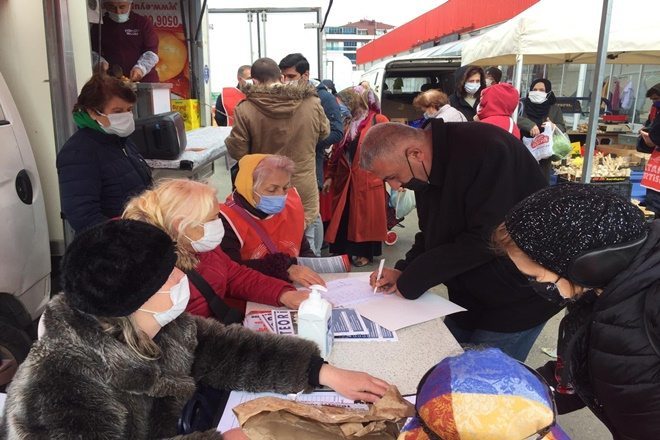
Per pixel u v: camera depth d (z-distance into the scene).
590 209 0.94
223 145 3.59
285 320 1.72
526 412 0.68
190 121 4.36
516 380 0.72
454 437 0.69
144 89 3.26
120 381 0.99
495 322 1.89
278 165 2.08
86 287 0.92
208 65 4.81
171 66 4.47
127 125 2.26
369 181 4.29
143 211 1.53
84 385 0.95
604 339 0.97
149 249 0.97
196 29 4.43
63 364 0.94
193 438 1.07
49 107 2.43
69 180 2.16
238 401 1.31
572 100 7.17
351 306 1.83
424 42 13.81
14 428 0.91
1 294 2.10
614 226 0.92
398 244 5.36
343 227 4.69
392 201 4.64
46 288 2.47
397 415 1.03
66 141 2.29
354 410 1.11
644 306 0.92
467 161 1.72
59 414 0.91
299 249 2.39
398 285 1.87
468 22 10.79
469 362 0.75
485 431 0.67
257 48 5.34
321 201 4.63
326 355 1.48
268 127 3.33
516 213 1.02
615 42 4.30
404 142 1.84
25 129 2.41
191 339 1.28
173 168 2.76
